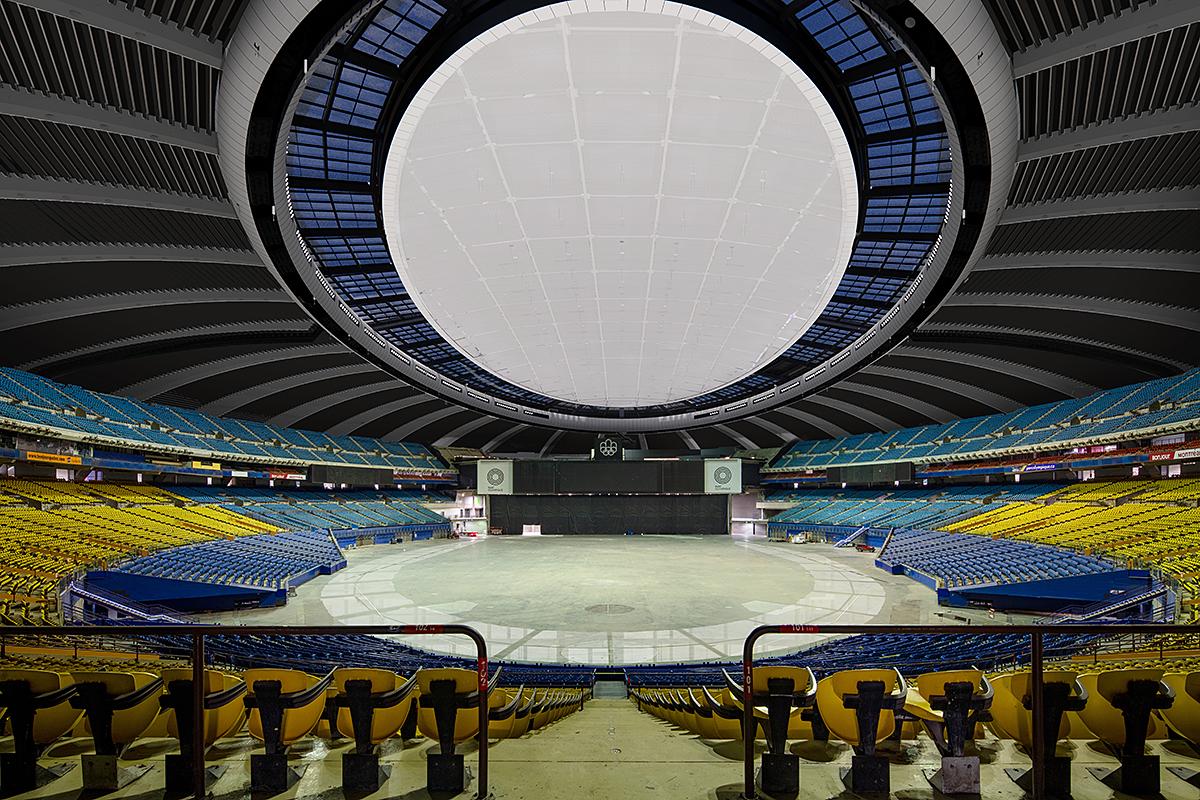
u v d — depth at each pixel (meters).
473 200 29.89
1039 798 4.55
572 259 35.56
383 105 22.08
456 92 23.94
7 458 31.62
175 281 28.91
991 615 27.23
